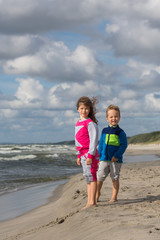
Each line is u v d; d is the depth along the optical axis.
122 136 4.38
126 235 2.38
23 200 7.66
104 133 4.50
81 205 4.73
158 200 4.29
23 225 4.68
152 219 2.91
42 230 3.51
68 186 9.16
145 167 12.27
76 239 2.68
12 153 40.50
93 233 2.68
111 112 4.43
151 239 2.18
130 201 4.41
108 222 2.94
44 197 7.91
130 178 7.54
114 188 4.46
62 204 5.72
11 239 3.63
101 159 4.49
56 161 23.58
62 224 3.44
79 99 4.07
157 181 6.70
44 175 13.87
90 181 4.00
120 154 4.34
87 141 3.98
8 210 6.47
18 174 14.32
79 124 4.05
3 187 10.14
